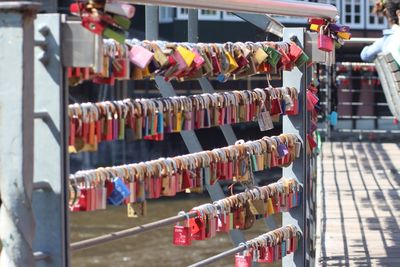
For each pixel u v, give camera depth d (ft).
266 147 23.95
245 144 23.02
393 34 29.60
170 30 121.29
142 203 18.28
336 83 96.02
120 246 89.10
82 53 14.39
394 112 29.37
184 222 20.85
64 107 14.55
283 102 25.20
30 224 13.12
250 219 23.25
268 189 24.13
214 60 20.61
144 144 115.34
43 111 14.42
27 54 13.01
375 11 31.50
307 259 27.04
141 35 101.86
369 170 72.08
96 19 14.14
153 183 18.60
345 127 123.54
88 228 93.50
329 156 84.12
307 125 26.71
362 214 48.55
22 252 13.07
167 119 19.13
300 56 25.13
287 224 26.40
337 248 38.29
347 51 105.40
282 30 28.50
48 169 14.40
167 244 88.38
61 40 14.40
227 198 22.53
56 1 15.02
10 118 12.99
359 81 119.85
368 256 36.47
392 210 50.03
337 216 47.96
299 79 26.00
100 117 16.57
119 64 16.25
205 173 21.06
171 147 114.93
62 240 14.40
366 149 91.81
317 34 26.23
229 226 22.27
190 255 83.46
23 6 12.84
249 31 120.98
